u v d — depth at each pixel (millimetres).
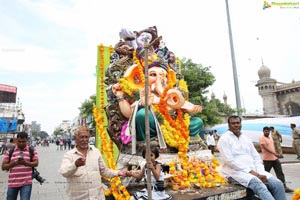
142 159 6059
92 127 24344
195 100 19000
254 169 5383
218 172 6051
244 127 20078
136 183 5441
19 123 41812
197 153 7082
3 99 30062
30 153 4812
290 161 13641
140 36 7910
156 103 7012
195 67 20422
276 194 4969
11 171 4629
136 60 7230
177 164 6078
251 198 5254
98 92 7758
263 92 47969
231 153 5418
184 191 4980
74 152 3494
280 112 45750
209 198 4676
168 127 6730
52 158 19625
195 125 7707
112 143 7523
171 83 7160
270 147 7484
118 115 7105
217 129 22734
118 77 7410
